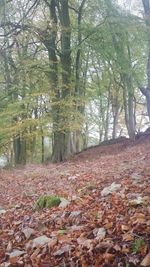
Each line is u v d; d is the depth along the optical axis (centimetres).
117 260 408
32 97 1747
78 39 1923
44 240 538
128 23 1727
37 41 1908
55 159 1870
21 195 1007
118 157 1490
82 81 2294
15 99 1895
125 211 560
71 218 616
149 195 619
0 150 2333
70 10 2222
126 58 1905
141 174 834
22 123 1758
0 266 498
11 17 1903
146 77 2480
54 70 1783
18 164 2230
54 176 1241
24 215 742
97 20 1956
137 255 403
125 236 448
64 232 553
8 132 1783
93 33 1812
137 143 1928
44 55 2155
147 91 2261
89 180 965
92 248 448
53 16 1873
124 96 2434
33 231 603
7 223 723
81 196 768
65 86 1811
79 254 451
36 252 507
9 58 1906
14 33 1830
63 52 1858
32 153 2842
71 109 1811
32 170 1608
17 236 609
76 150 2569
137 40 1847
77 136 2575
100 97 2866
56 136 1875
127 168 1009
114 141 2264
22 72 1806
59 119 1802
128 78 2128
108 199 671
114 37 1811
